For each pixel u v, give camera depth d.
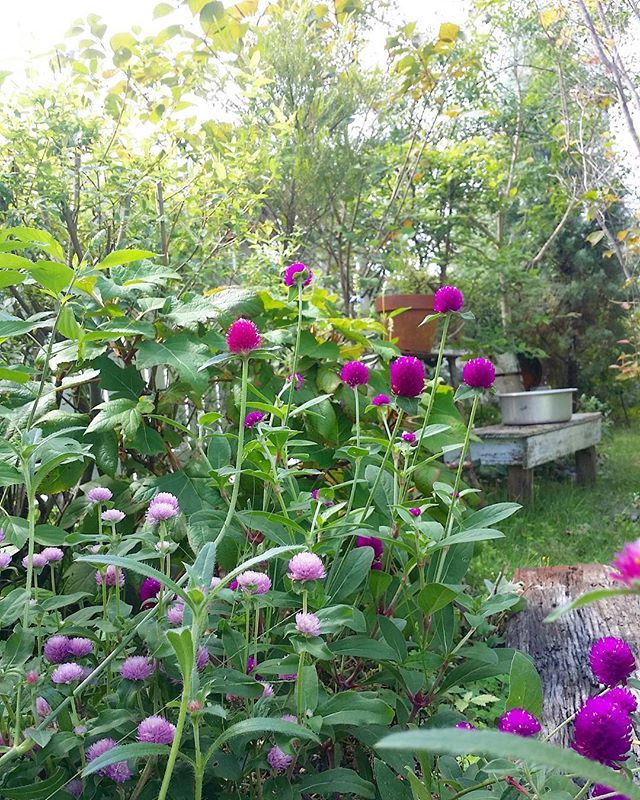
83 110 3.26
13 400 2.22
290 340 2.58
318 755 1.68
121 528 2.25
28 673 1.20
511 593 1.78
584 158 6.50
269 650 1.62
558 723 2.08
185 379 2.20
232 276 3.94
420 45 5.51
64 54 3.30
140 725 1.10
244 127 4.13
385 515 1.89
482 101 7.98
